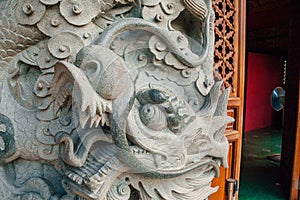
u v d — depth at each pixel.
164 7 1.00
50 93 0.89
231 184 1.58
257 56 6.47
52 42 0.88
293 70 2.52
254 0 3.96
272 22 4.37
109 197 0.85
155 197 0.92
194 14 1.06
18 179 0.96
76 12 0.88
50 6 0.88
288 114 2.64
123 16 1.00
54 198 0.90
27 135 0.92
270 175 3.13
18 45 0.92
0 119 0.90
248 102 6.52
